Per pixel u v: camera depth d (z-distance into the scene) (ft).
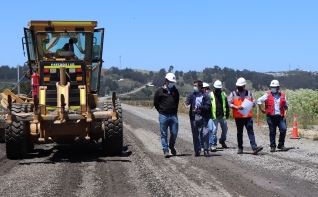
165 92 47.60
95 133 49.06
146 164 43.09
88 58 52.65
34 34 51.83
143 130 81.35
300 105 125.29
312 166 40.93
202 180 34.91
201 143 49.98
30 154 51.55
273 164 42.19
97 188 32.50
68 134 45.50
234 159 45.68
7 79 569.23
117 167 41.65
